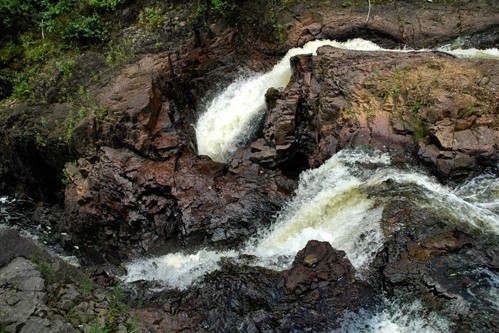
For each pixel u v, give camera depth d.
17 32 11.93
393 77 8.34
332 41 11.24
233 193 8.34
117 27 11.55
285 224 7.79
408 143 7.78
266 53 11.47
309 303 6.10
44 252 5.74
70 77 10.71
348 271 6.32
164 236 8.20
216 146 10.42
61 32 11.52
